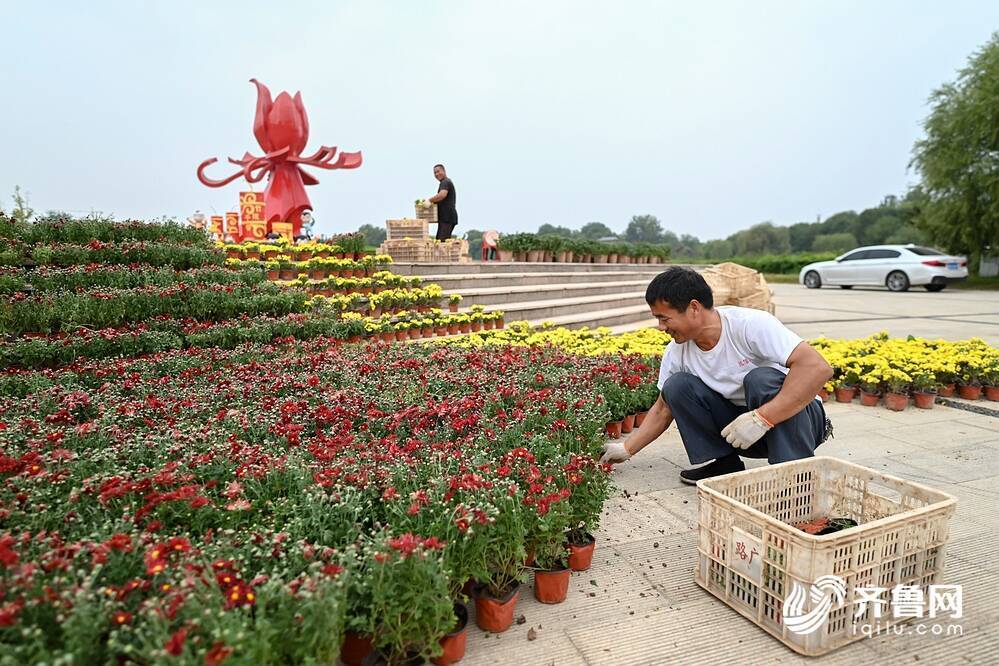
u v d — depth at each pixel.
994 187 20.58
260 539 2.11
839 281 21.39
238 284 7.09
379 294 8.36
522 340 7.16
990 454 4.25
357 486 2.44
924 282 19.23
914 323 11.79
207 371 4.55
